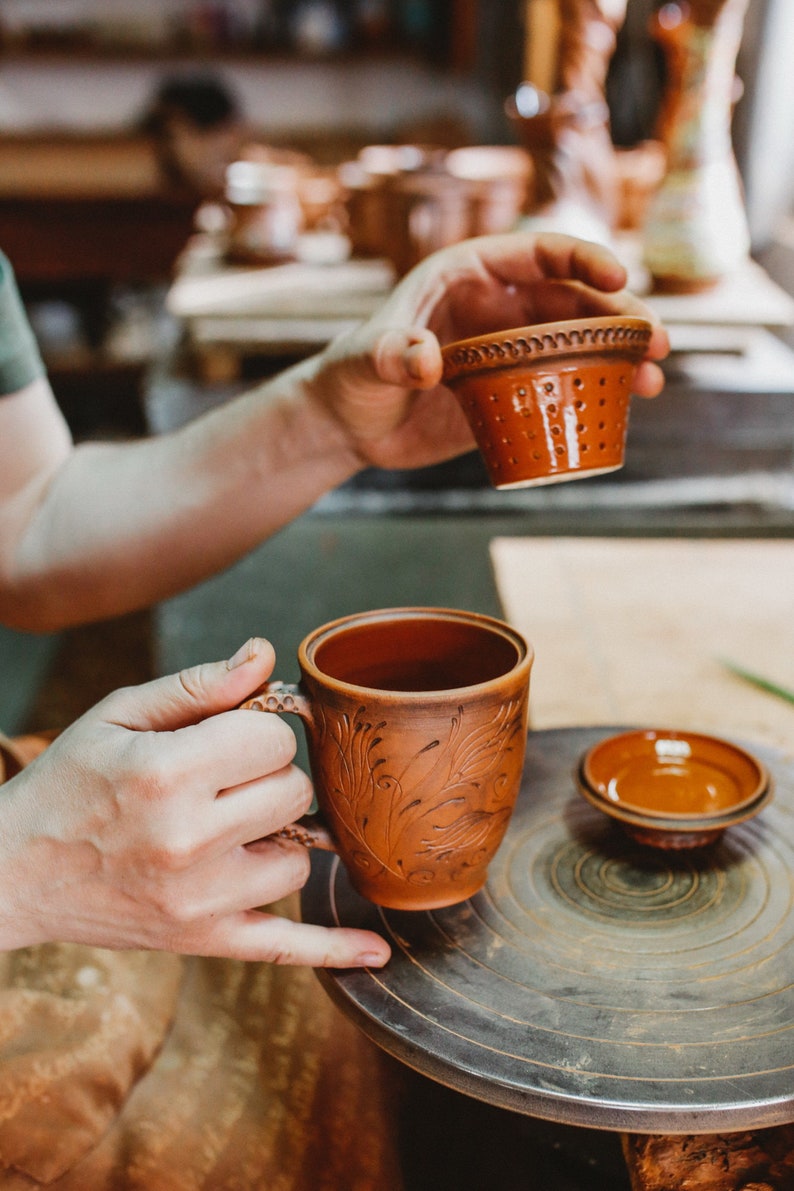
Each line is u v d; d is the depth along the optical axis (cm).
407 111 425
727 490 162
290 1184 65
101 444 94
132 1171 65
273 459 83
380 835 59
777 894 62
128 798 56
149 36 402
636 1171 56
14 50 397
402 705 56
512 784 60
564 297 76
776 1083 53
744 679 85
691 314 150
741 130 210
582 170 150
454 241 162
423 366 67
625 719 80
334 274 194
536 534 160
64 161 403
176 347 193
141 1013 69
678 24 152
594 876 64
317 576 163
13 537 89
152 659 231
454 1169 71
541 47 154
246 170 218
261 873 59
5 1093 65
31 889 58
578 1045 55
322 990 73
